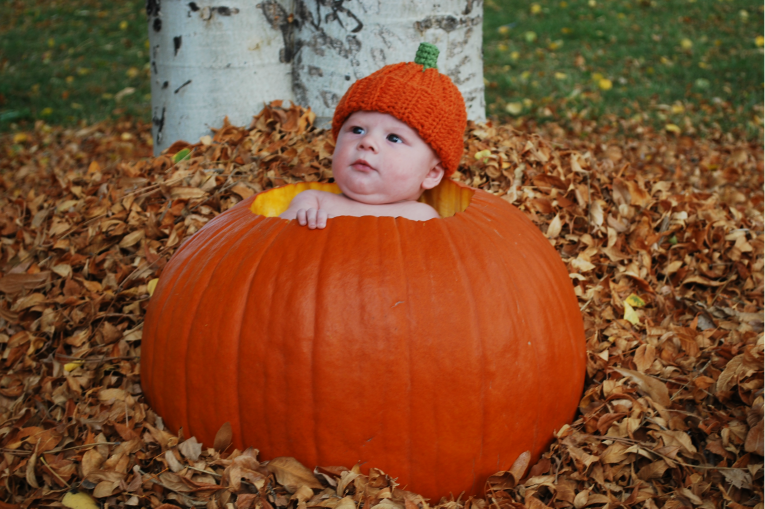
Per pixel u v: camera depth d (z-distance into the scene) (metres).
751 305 3.24
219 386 2.07
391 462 2.04
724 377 2.54
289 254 2.07
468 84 4.17
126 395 2.53
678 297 3.31
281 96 4.18
